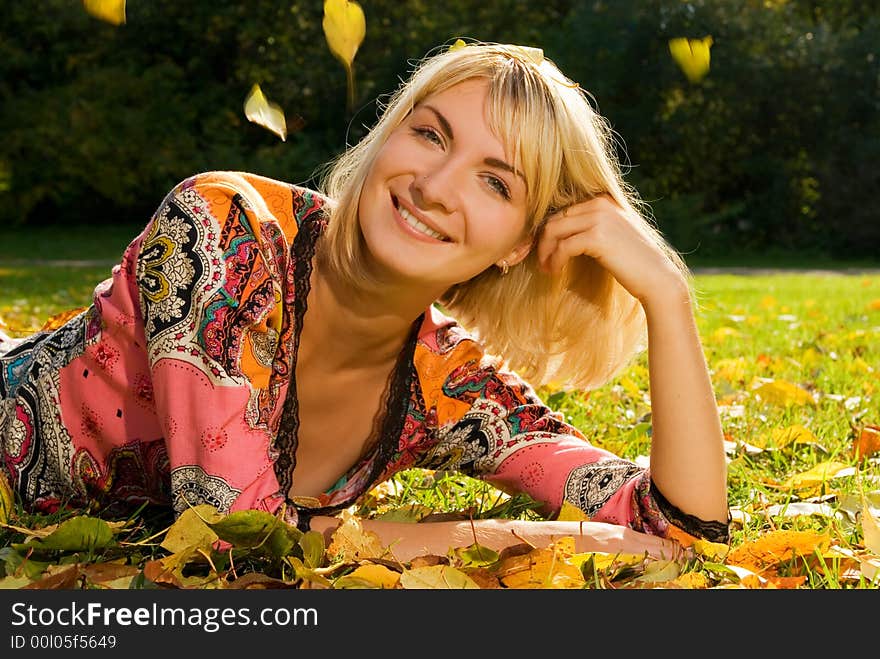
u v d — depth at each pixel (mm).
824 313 8695
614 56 21609
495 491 2631
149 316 1895
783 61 21797
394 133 1914
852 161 21516
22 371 2219
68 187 23000
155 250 1899
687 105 21906
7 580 1678
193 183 1927
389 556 1812
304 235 2002
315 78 22219
